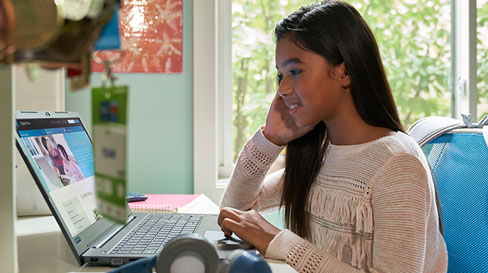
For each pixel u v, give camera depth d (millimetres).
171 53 1712
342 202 921
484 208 955
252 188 1143
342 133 979
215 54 1724
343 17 943
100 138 379
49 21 335
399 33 1950
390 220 813
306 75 930
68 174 899
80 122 1142
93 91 384
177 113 1730
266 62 1894
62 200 803
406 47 1957
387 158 865
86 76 389
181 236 435
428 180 845
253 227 852
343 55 927
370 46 955
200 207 1340
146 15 1694
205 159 1737
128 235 871
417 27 1954
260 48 1887
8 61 357
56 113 1030
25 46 337
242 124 1900
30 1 328
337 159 981
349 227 916
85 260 722
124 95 350
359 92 944
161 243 808
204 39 1715
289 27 958
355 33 939
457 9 1956
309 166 1062
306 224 1040
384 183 846
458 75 1966
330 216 948
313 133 1069
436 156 1182
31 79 389
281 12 1884
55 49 367
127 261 718
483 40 1945
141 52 1698
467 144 1079
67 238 727
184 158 1741
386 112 960
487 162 988
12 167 511
